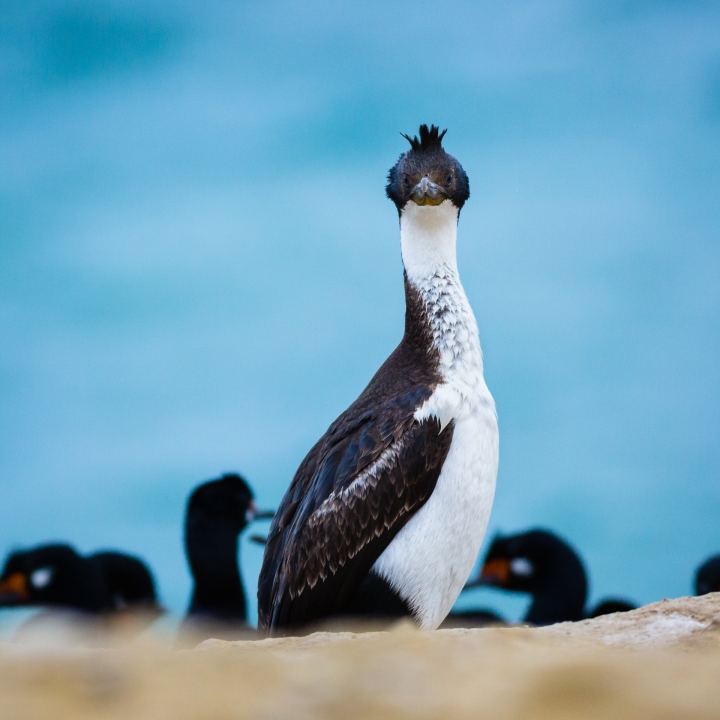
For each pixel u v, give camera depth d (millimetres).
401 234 15570
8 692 6086
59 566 18672
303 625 13570
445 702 6164
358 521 13359
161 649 8281
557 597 21078
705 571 21734
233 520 21422
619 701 5934
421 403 13617
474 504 13570
